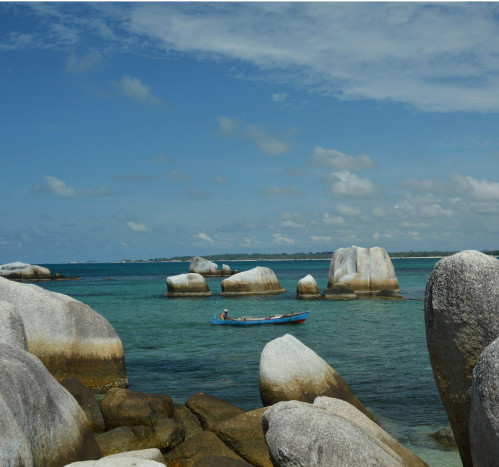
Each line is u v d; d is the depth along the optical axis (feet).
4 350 22.66
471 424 14.28
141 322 103.24
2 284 46.93
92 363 47.75
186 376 54.24
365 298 146.72
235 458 25.82
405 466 18.22
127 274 386.73
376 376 52.11
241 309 128.26
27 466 19.17
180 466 28.76
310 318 106.63
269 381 35.04
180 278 164.25
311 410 18.20
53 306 47.39
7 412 19.15
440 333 17.98
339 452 16.33
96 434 34.91
